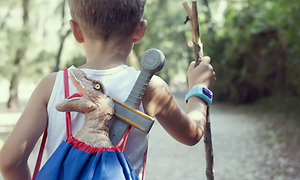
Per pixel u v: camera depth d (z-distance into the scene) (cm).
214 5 2120
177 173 674
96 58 126
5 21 2053
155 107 126
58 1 2334
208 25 2002
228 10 1716
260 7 1445
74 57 2241
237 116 1525
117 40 126
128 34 127
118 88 122
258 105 1716
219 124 1319
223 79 1894
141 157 125
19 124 121
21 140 118
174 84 4700
